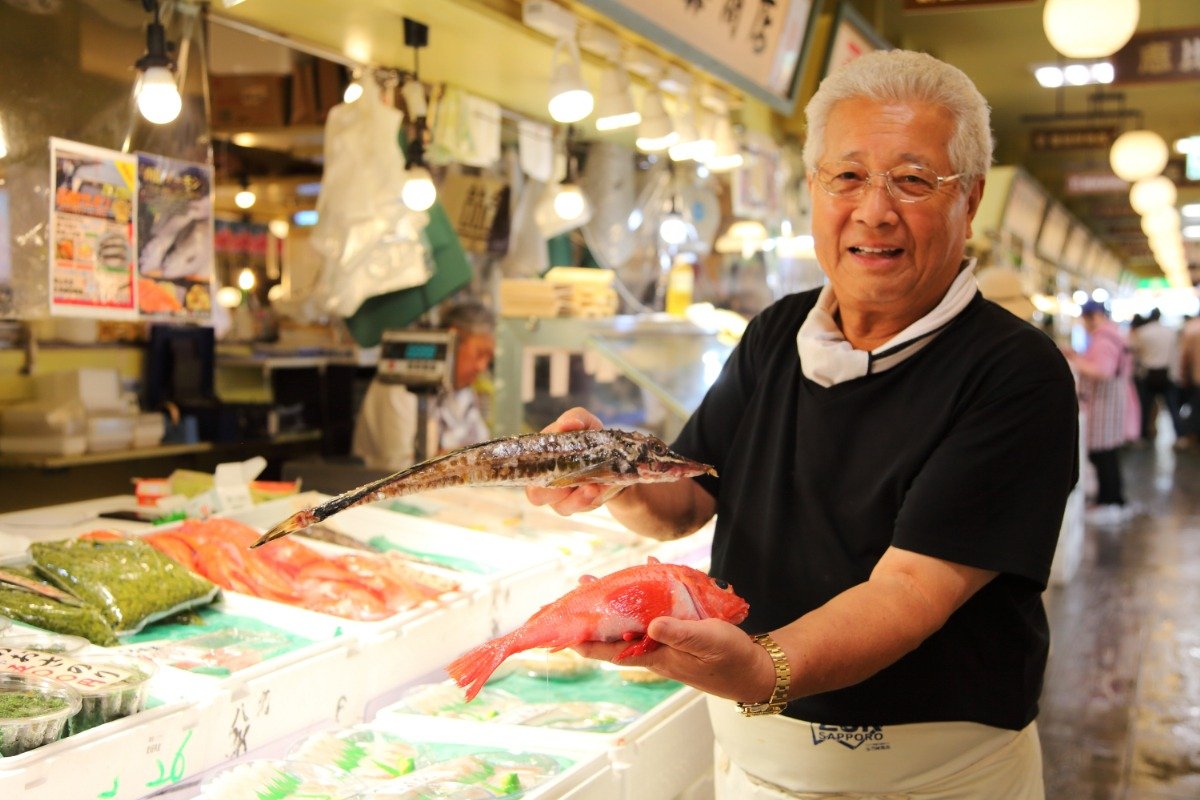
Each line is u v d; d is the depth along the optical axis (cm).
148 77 255
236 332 591
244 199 536
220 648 200
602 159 523
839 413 173
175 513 292
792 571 179
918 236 163
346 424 597
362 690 210
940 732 170
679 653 125
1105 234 2478
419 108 369
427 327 486
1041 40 972
